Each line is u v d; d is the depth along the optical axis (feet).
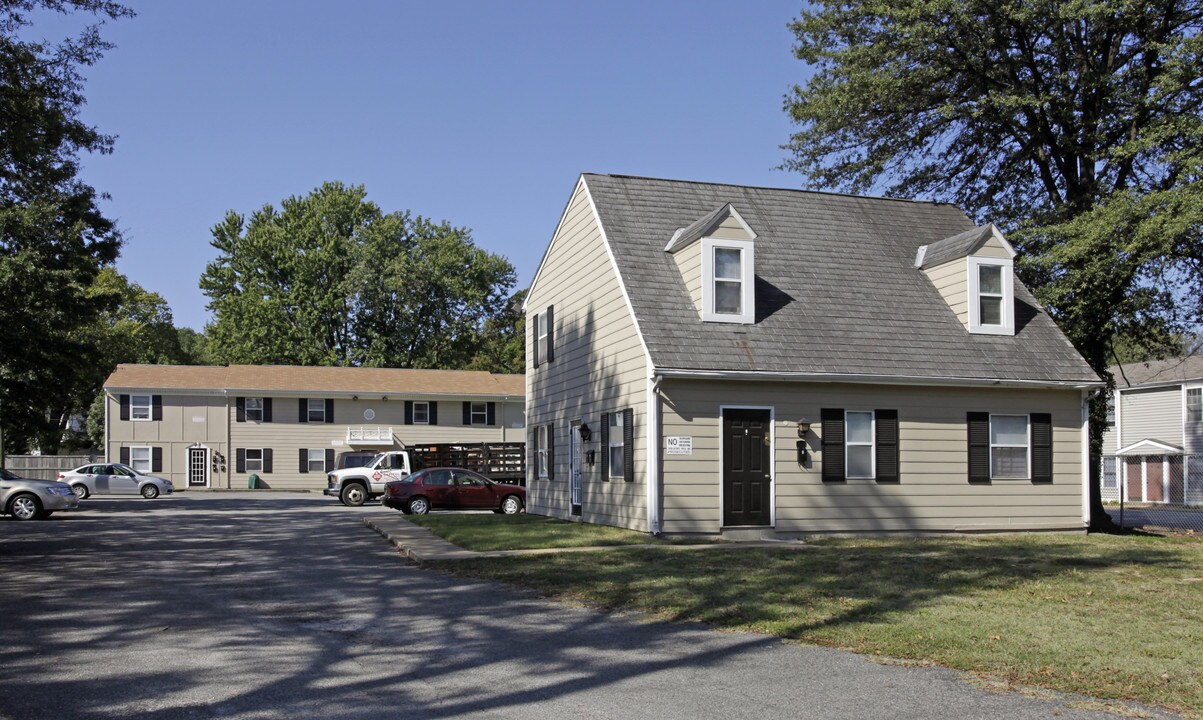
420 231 223.51
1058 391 67.67
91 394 172.65
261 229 205.67
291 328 203.10
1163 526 78.69
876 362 62.85
